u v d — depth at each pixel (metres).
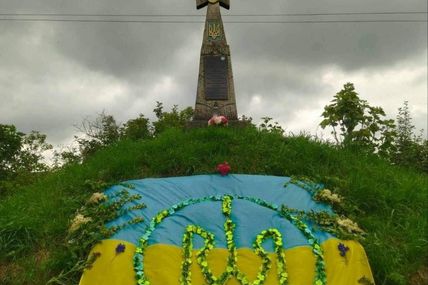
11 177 14.70
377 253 5.62
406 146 10.95
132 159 7.99
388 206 6.77
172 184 6.87
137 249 5.38
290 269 5.35
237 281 5.15
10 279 5.32
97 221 5.88
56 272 5.35
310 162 7.92
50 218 6.42
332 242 5.65
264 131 9.34
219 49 10.88
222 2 11.28
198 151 8.19
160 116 14.89
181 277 5.14
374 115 9.39
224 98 10.56
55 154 12.78
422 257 5.76
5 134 16.17
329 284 5.18
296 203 6.56
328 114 9.49
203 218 6.02
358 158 8.37
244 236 5.75
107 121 12.96
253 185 6.95
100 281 5.01
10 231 5.94
